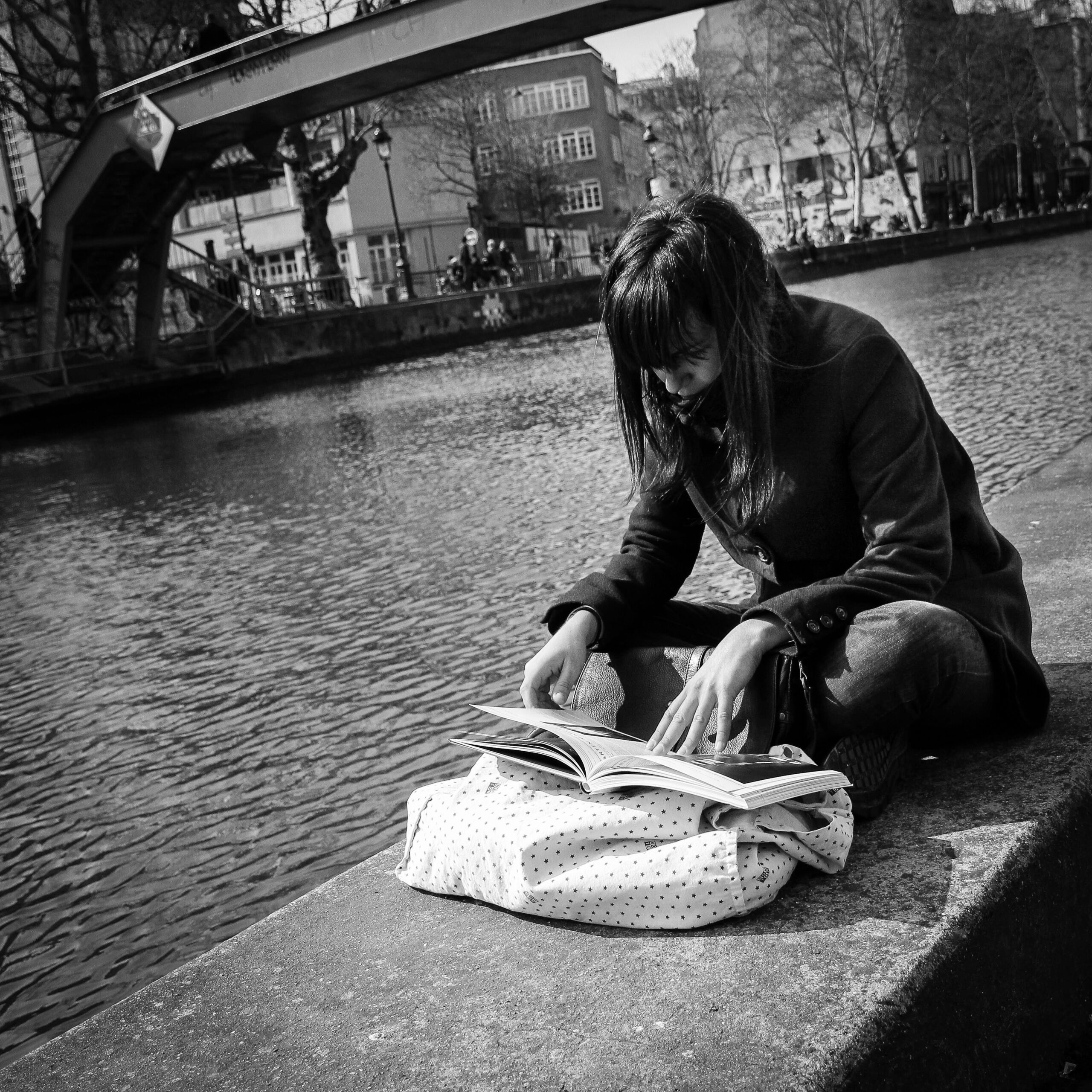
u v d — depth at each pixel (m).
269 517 11.16
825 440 1.97
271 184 53.88
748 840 1.66
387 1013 1.62
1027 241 59.91
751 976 1.53
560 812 1.80
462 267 42.06
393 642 6.30
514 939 1.76
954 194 74.75
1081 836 1.90
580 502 9.54
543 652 2.12
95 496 14.26
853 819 1.87
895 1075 1.42
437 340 36.91
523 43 19.98
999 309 21.56
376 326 34.91
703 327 1.87
